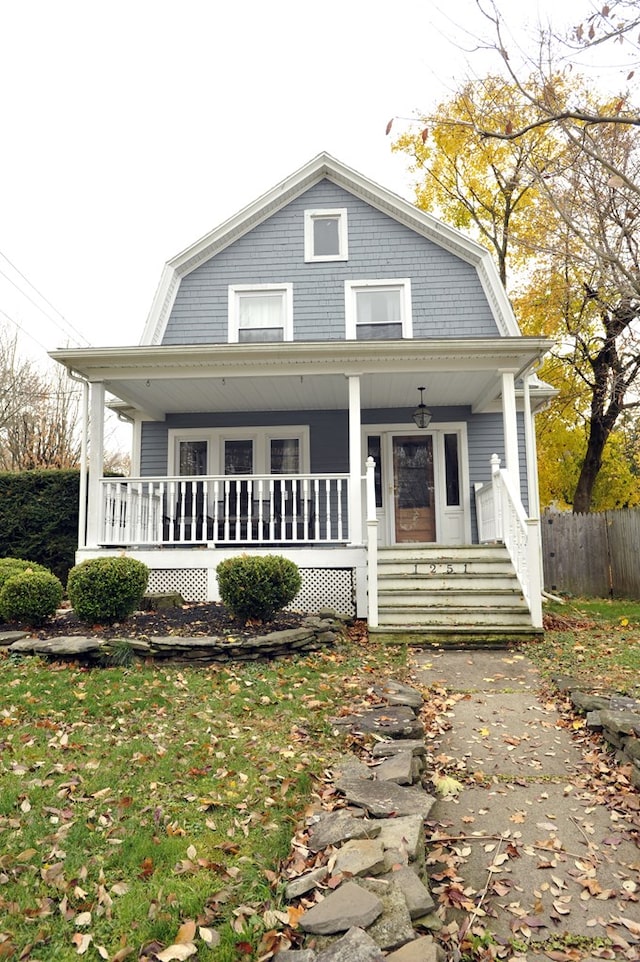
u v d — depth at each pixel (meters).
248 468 11.94
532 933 2.55
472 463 11.69
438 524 11.59
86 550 9.10
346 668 6.31
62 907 2.56
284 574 7.18
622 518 13.53
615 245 4.24
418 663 6.63
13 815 3.31
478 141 5.29
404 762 3.78
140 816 3.31
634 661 6.46
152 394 10.62
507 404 9.11
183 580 9.04
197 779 3.76
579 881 2.89
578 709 5.00
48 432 20.41
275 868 2.84
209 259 12.23
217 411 11.95
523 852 3.14
